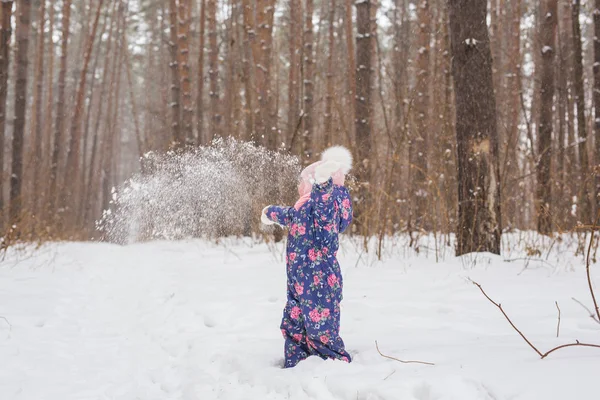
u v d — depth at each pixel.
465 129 6.93
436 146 8.58
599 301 4.46
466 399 2.38
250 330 4.23
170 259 8.24
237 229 7.66
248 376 3.21
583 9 17.84
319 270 3.27
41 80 17.84
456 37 7.02
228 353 3.62
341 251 7.63
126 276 7.04
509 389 2.36
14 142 11.45
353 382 2.72
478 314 4.28
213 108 14.94
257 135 10.23
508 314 4.23
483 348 3.08
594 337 3.39
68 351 4.04
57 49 29.05
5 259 8.00
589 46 18.80
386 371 2.86
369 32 10.50
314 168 3.51
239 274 6.56
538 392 2.27
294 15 15.20
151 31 25.70
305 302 3.25
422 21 11.00
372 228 7.88
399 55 12.73
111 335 4.56
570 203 7.33
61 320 4.84
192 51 21.47
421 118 9.91
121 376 3.57
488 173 6.83
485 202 6.83
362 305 4.59
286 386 2.95
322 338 3.22
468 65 6.90
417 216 8.61
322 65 18.30
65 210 16.47
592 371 2.40
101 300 5.78
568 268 5.98
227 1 17.44
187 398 3.08
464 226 6.98
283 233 8.82
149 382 3.48
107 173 26.94
